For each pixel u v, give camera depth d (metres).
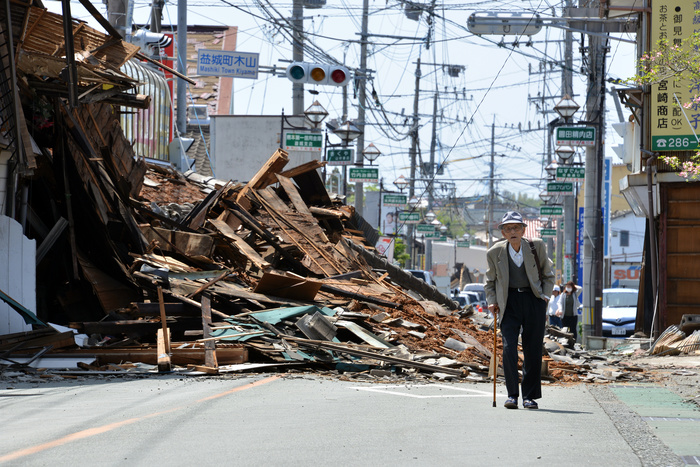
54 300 32.19
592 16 52.31
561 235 139.88
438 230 123.81
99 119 35.41
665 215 46.12
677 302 46.12
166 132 58.31
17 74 28.94
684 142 45.03
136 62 56.47
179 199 45.00
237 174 77.56
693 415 17.61
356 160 83.38
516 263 18.16
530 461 11.48
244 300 30.05
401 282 47.97
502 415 16.47
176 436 12.95
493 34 53.81
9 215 29.44
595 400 20.05
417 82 110.25
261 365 24.22
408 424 14.74
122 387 20.30
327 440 12.80
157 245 33.91
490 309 18.28
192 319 28.22
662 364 34.44
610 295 69.06
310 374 24.03
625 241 154.50
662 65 33.62
